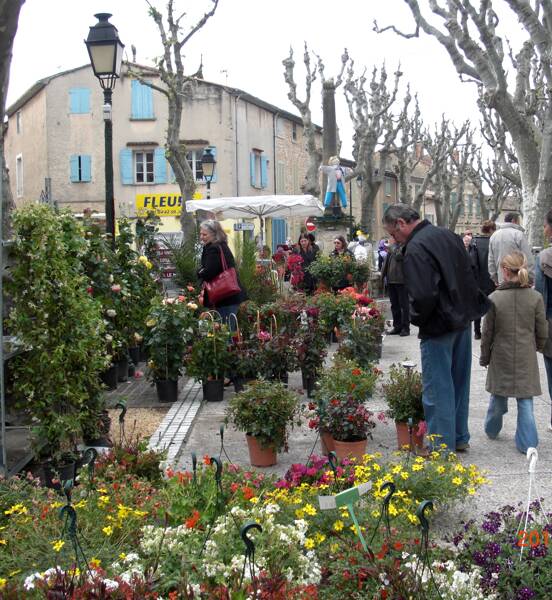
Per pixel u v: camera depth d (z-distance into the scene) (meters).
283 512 4.15
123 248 11.52
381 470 4.91
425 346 6.24
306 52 35.03
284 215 22.12
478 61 16.86
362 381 6.73
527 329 6.55
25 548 3.64
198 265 15.82
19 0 6.30
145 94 38.75
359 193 59.66
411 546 3.69
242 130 41.12
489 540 3.74
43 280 5.88
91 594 2.83
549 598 3.35
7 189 6.72
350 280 16.12
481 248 12.50
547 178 17.33
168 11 25.09
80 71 39.06
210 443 7.37
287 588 3.10
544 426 7.57
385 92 40.06
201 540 3.66
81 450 6.40
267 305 10.94
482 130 37.81
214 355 9.26
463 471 4.99
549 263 7.10
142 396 9.73
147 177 39.34
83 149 39.38
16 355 6.10
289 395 6.57
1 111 6.62
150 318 9.35
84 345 6.11
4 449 5.54
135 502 4.30
